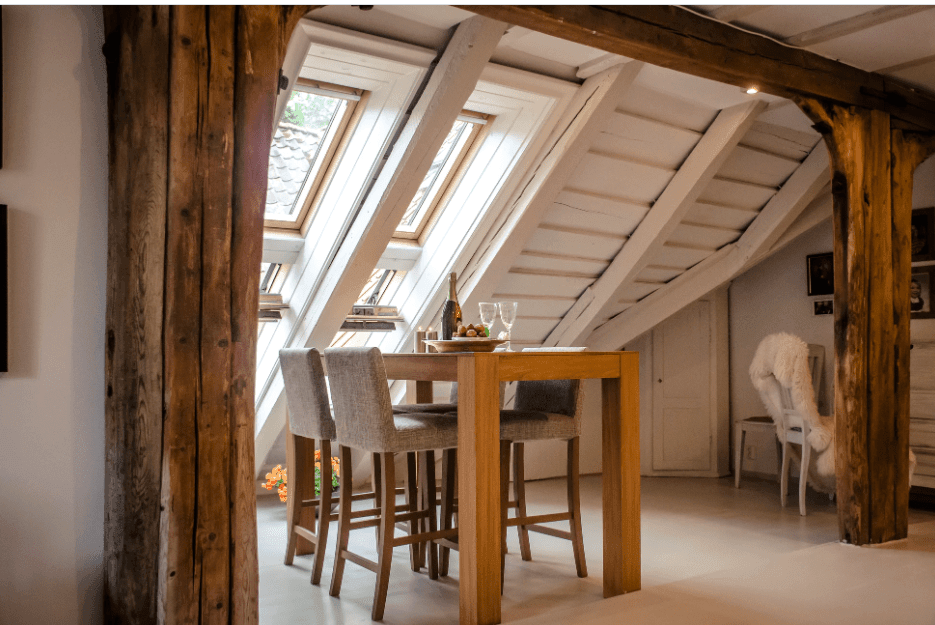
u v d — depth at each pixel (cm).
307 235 395
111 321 209
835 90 357
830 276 568
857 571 320
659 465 624
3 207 205
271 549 384
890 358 379
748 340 625
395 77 326
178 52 198
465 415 258
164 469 198
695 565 348
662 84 383
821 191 525
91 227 217
